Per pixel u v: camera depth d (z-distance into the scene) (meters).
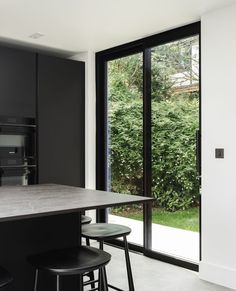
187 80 3.87
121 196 2.23
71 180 4.50
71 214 2.34
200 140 3.40
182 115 3.91
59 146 4.40
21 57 4.06
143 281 3.24
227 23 3.15
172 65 3.99
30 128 4.16
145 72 4.08
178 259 3.70
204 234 3.32
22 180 4.08
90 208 1.80
